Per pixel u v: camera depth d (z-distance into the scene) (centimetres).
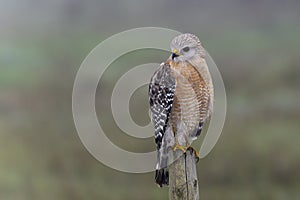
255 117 2061
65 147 1783
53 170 1684
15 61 3088
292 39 3372
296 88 2398
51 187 1583
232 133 1884
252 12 4141
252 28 3781
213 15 4178
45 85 2527
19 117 2120
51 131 1912
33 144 1867
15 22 4188
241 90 2430
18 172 1677
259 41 3412
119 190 1526
